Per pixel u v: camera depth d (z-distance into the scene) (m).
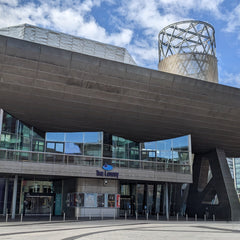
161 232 15.19
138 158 33.91
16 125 26.34
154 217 31.80
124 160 27.83
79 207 27.20
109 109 26.52
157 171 29.14
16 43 20.86
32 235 12.59
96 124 28.89
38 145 28.77
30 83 22.73
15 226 17.58
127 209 34.88
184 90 27.23
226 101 29.89
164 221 25.83
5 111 25.05
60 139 29.83
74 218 25.92
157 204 37.25
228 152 41.41
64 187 30.91
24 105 24.59
